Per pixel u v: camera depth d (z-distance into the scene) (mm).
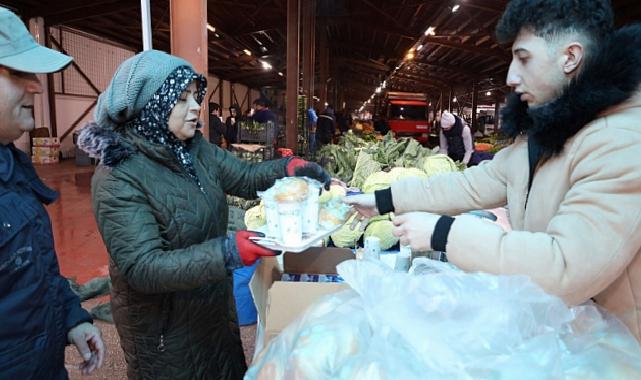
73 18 11406
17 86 1028
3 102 1012
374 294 834
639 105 811
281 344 876
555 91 871
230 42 15594
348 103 49750
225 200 1496
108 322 2873
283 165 1647
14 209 1021
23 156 1148
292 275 1746
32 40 1068
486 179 1190
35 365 1058
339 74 28188
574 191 803
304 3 10875
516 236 823
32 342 1051
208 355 1413
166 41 15578
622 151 753
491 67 19641
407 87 35500
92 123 1244
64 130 12977
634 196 741
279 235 1230
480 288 773
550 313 753
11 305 995
